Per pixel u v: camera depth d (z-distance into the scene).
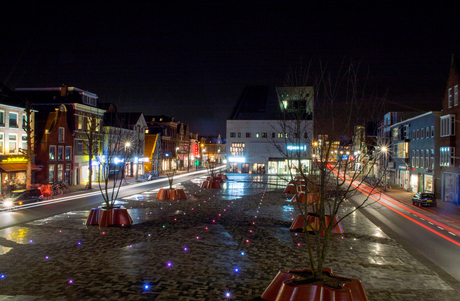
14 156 31.70
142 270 9.92
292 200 26.00
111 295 8.09
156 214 19.75
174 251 11.99
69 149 40.31
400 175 44.16
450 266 11.07
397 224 18.64
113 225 16.20
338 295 6.63
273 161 67.81
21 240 13.38
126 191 33.94
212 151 136.62
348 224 17.97
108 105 57.66
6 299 7.78
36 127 37.41
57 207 22.61
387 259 11.60
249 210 21.72
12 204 23.61
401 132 42.78
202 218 18.62
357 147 59.53
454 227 18.27
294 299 6.89
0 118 31.02
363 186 43.19
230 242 13.43
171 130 80.81
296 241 13.80
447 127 30.25
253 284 8.98
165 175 65.38
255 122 68.94
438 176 32.50
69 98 42.06
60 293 8.16
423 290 8.84
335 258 11.56
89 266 10.23
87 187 35.62
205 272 9.84
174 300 7.87
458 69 29.02
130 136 56.41
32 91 43.31
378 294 8.52
